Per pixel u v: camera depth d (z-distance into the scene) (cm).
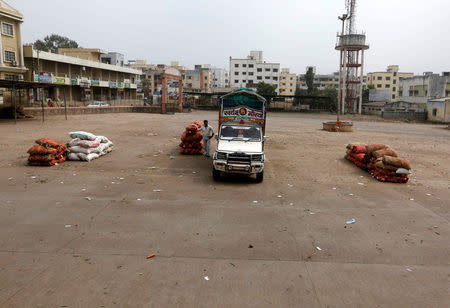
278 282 537
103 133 2334
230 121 1404
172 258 606
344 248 671
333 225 796
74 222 762
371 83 11931
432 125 5147
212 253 631
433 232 770
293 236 723
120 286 511
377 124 4841
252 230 748
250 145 1209
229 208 895
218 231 737
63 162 1399
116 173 1249
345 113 7356
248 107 1390
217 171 1164
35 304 462
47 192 984
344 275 566
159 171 1312
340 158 1738
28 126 2539
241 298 490
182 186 1103
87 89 5919
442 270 593
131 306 463
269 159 1653
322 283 538
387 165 1248
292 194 1052
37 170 1248
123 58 9031
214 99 8038
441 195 1093
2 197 923
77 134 1472
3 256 595
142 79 10200
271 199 992
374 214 884
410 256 644
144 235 703
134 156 1589
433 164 1667
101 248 637
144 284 518
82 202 903
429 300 501
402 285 539
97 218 791
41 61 4800
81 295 485
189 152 1675
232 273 560
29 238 672
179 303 473
